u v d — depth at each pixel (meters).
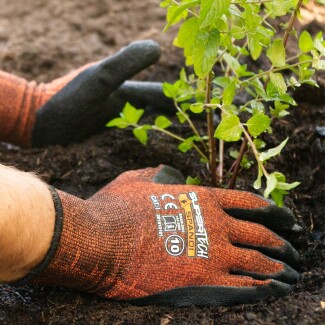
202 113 1.27
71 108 1.23
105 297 1.01
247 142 1.09
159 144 1.24
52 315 1.00
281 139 1.21
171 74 1.36
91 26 1.47
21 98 1.24
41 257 0.96
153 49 1.20
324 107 1.25
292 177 1.19
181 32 1.02
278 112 1.08
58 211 0.97
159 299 1.00
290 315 0.97
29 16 1.51
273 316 0.97
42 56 1.42
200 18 0.94
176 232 1.02
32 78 1.39
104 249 0.99
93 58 1.42
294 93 1.25
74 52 1.43
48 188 0.98
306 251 1.09
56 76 1.39
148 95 1.28
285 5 1.00
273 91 1.03
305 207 1.15
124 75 1.21
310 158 1.19
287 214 1.07
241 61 1.31
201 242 1.02
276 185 0.97
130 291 1.00
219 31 0.99
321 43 1.03
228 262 1.02
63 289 1.03
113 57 1.21
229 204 1.06
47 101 1.25
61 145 1.26
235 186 1.16
